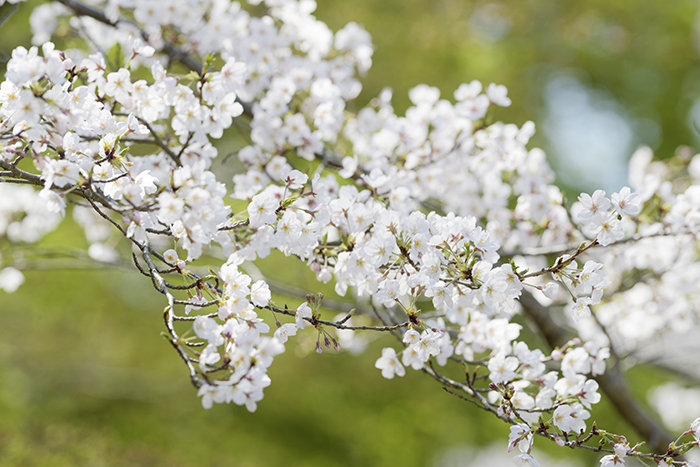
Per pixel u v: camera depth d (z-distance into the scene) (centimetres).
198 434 766
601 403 750
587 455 752
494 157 286
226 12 316
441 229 176
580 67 911
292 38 298
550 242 301
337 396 794
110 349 758
